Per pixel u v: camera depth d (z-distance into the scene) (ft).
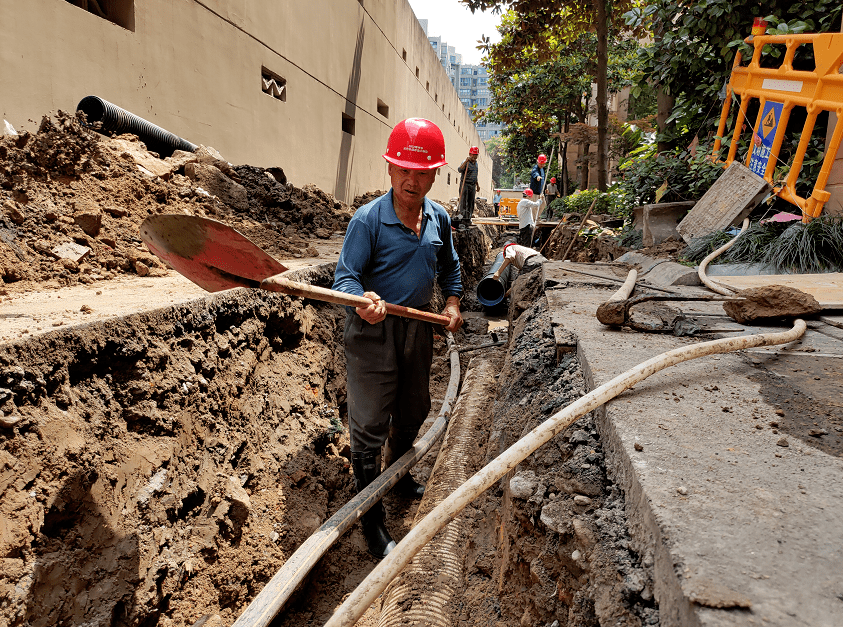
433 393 17.49
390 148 9.02
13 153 12.60
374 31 50.96
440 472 10.97
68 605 6.11
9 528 5.73
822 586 2.98
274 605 7.43
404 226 9.33
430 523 4.68
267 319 12.91
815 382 6.15
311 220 26.66
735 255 15.51
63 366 7.05
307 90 37.22
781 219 15.71
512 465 4.97
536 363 8.91
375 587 4.50
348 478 12.60
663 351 7.34
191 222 6.87
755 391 5.90
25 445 6.21
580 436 5.89
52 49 17.49
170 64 23.29
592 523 4.80
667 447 4.63
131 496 7.47
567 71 77.41
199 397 9.50
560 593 5.02
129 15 21.03
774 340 7.16
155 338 8.79
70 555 6.37
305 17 36.11
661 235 20.42
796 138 18.83
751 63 19.17
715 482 4.07
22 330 6.98
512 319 17.22
